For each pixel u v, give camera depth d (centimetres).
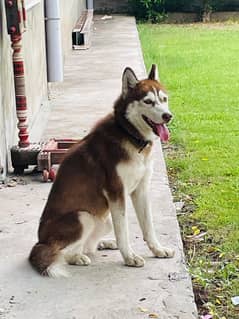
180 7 1483
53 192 263
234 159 445
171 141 496
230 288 259
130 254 262
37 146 395
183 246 299
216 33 1244
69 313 227
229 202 359
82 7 1400
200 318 235
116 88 686
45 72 615
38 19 571
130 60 873
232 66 865
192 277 265
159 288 243
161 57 945
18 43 384
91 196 256
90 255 274
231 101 646
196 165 432
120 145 250
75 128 514
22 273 258
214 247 302
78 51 977
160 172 393
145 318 222
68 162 261
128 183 255
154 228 301
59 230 256
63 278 253
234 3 1493
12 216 324
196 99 657
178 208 355
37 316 226
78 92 673
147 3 1458
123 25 1310
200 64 884
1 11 390
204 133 521
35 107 538
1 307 233
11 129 412
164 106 249
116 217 257
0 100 377
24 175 393
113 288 244
